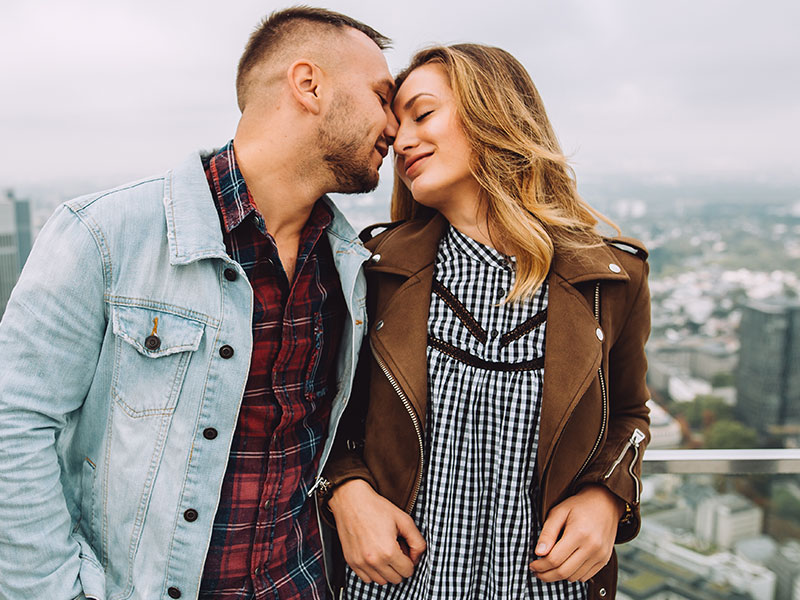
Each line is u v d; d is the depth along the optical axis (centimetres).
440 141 108
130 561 93
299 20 98
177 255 89
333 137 97
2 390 85
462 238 111
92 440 96
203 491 93
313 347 102
